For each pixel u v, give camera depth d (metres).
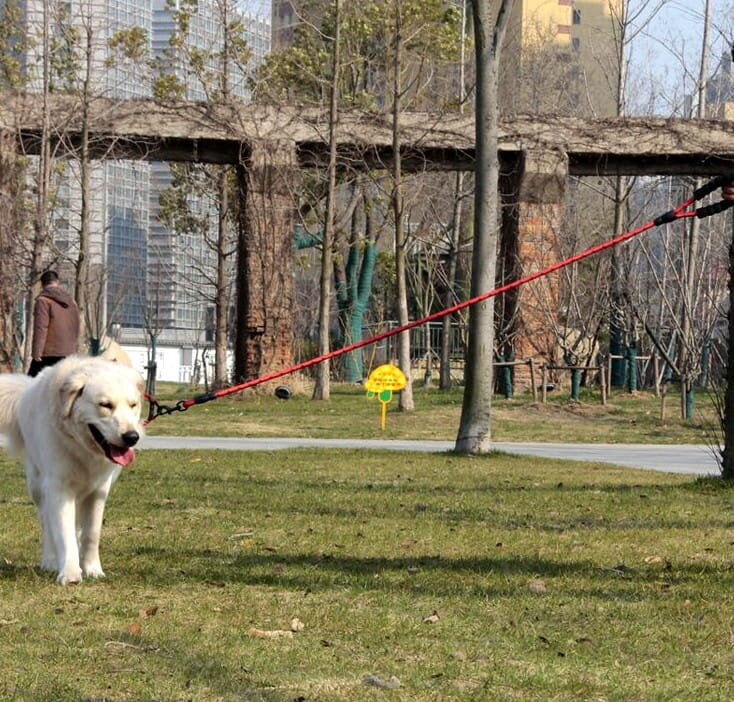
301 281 57.16
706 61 36.62
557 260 33.09
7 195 31.05
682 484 14.60
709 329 30.17
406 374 28.28
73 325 15.69
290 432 23.61
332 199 30.67
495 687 5.73
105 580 8.11
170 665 5.99
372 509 11.98
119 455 7.78
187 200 45.47
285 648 6.38
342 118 31.84
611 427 26.45
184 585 7.98
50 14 31.56
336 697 5.50
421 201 42.09
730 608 7.49
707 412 29.33
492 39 17.88
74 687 5.57
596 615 7.27
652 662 6.23
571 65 53.88
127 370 7.99
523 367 33.41
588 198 46.19
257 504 12.20
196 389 40.47
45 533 8.38
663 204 43.50
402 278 28.64
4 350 30.77
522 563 8.98
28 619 6.93
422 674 5.91
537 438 24.03
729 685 5.83
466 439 18.64
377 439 22.81
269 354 31.84
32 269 30.17
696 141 32.59
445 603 7.55
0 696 5.41
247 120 31.70
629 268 35.00
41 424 8.00
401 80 32.09
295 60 34.69
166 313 69.56
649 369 38.56
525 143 32.78
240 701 5.42
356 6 33.22
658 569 8.88
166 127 31.33
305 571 8.52
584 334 34.25
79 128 31.12
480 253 18.39
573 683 5.79
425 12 31.36
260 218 31.67
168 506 11.92
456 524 11.03
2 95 31.11
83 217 31.03
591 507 12.42
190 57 34.88
